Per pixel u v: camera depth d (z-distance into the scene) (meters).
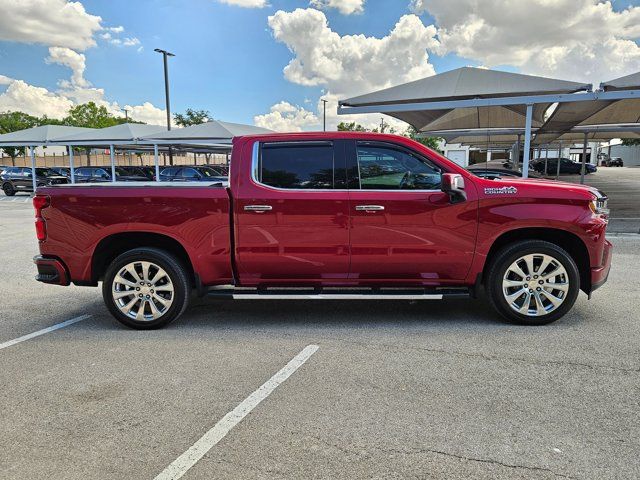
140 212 4.70
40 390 3.54
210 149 33.53
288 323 5.00
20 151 53.78
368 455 2.68
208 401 3.33
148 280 4.83
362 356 4.07
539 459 2.61
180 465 2.62
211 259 4.73
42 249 4.89
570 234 4.64
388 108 11.72
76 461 2.67
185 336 4.66
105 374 3.80
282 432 2.92
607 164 70.12
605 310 5.20
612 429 2.89
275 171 4.67
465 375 3.66
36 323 5.16
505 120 18.53
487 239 4.59
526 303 4.70
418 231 4.58
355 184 4.64
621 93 10.24
